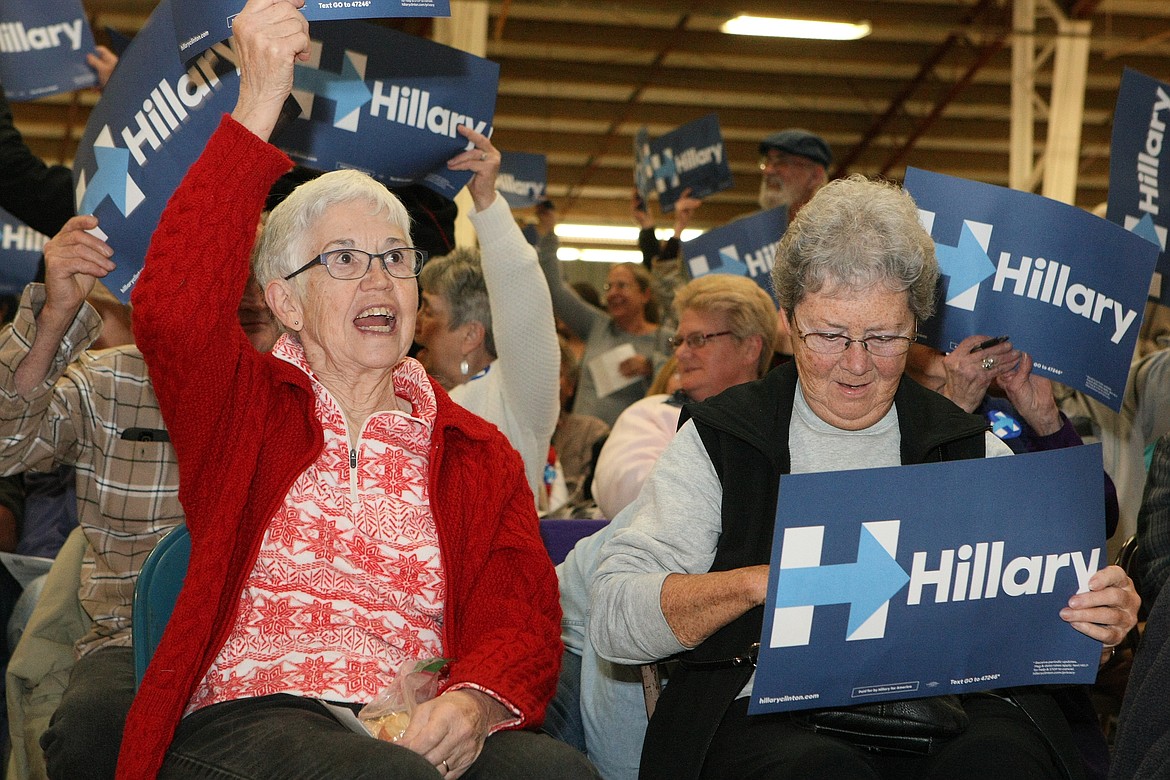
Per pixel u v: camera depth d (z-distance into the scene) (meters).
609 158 17.52
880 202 2.17
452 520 2.28
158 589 2.25
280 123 2.92
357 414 2.32
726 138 17.23
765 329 3.57
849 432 2.27
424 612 2.22
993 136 16.75
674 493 2.27
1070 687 2.43
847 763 1.92
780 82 16.05
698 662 2.16
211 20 2.44
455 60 3.11
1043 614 1.93
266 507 2.17
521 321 3.38
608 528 2.65
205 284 2.12
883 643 1.88
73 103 15.11
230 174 2.16
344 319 2.25
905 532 1.86
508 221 3.34
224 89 2.65
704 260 4.63
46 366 2.65
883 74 15.95
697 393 3.58
